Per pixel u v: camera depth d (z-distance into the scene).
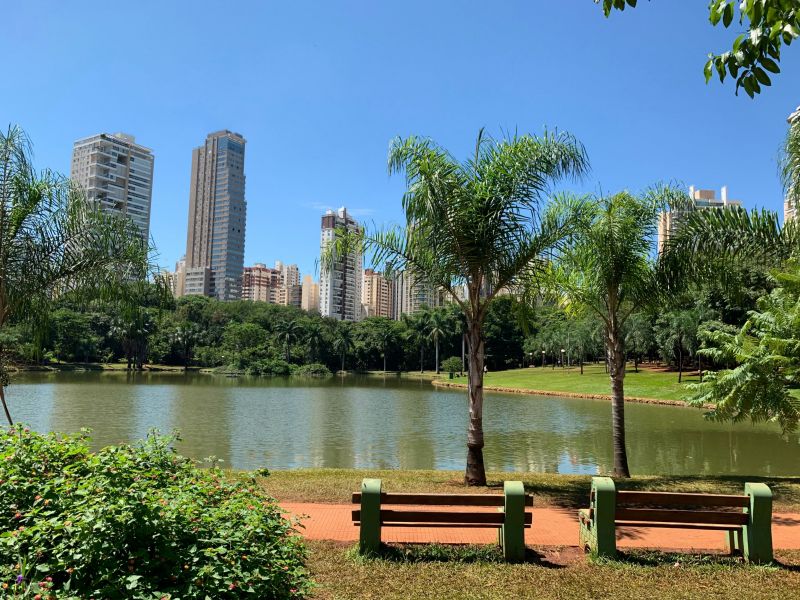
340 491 9.27
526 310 12.20
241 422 27.55
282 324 102.69
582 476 12.47
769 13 3.43
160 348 91.50
